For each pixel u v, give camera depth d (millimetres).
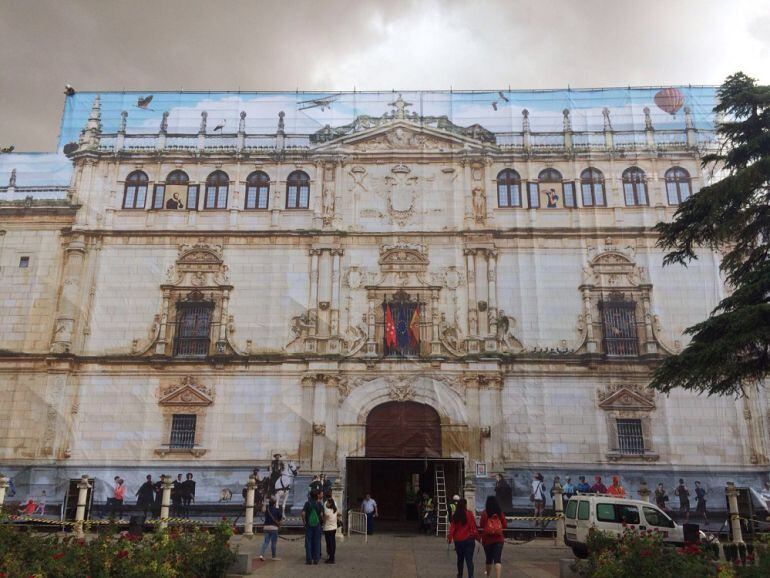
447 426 32625
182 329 34500
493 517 16328
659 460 31641
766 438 31484
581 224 35375
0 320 34281
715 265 34281
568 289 34438
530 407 32750
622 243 34938
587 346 33344
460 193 36156
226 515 31328
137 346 33969
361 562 20297
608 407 32531
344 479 32125
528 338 33812
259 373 33531
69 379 33219
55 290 34750
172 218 36031
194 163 36906
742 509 26938
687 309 33875
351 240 35625
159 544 15086
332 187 36344
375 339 34156
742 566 13195
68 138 37625
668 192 35781
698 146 36094
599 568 14625
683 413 32125
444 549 23750
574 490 31094
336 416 32875
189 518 31078
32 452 32094
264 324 34375
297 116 37656
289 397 33094
